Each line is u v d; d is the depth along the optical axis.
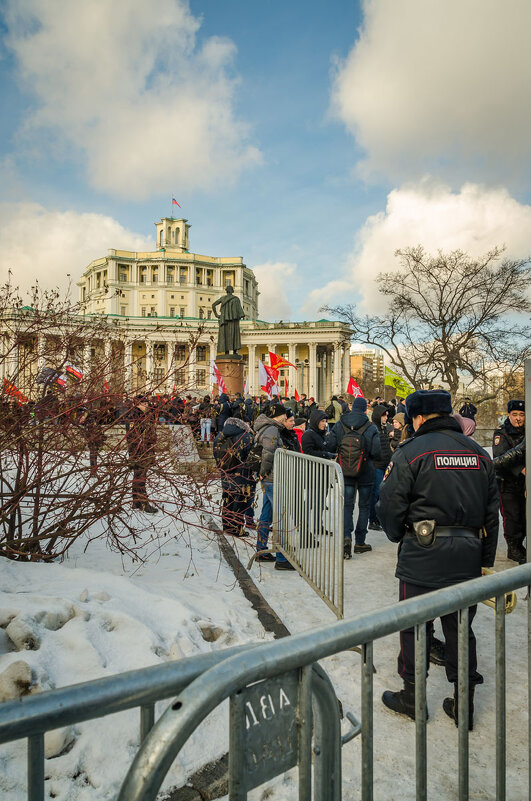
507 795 2.44
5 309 3.93
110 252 108.38
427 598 1.56
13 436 4.04
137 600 3.73
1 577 3.80
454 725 3.01
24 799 2.14
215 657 1.22
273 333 85.62
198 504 4.72
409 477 3.03
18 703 0.98
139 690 1.10
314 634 1.29
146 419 4.28
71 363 4.18
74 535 4.74
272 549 5.90
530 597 1.86
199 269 114.56
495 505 3.07
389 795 2.42
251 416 15.90
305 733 1.26
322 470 4.50
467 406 11.61
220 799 2.32
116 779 2.31
